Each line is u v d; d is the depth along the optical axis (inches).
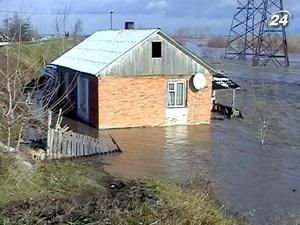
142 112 1027.9
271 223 515.8
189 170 717.3
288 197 614.9
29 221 364.8
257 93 1715.1
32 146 707.4
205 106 1082.1
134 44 1005.2
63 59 1237.7
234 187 646.5
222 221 445.1
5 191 421.4
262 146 905.5
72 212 394.9
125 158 768.9
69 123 1054.4
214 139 946.1
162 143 894.4
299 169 751.1
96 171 622.2
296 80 2206.0
